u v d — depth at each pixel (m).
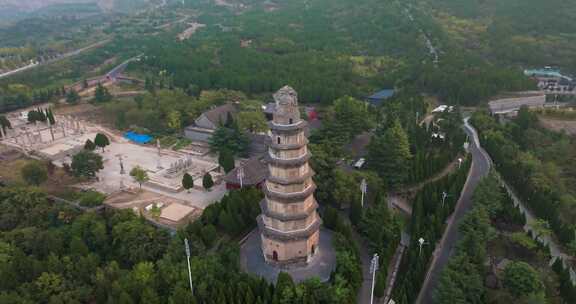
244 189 101.25
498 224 98.38
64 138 154.62
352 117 130.50
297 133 71.94
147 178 119.94
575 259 90.00
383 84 193.12
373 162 113.44
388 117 136.12
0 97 183.12
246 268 81.56
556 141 141.00
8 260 85.31
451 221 101.25
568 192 116.38
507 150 129.75
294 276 78.62
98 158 124.81
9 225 101.44
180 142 150.75
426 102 173.88
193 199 112.88
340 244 84.56
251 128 145.75
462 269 77.19
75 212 103.38
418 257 82.06
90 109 185.75
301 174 75.31
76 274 80.31
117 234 90.81
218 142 136.88
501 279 81.50
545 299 73.81
